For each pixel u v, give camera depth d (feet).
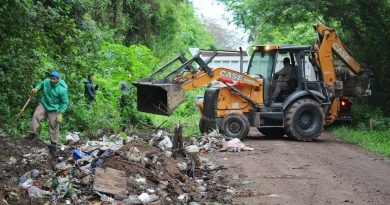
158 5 93.20
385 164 40.01
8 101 44.34
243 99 52.54
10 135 38.06
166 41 99.30
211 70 50.16
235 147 45.52
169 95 45.75
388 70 69.31
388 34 67.05
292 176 34.86
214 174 35.09
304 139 53.36
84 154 31.37
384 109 69.56
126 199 24.53
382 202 28.37
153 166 30.30
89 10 67.56
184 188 29.17
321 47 58.90
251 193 30.09
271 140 53.83
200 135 50.60
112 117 56.13
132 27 93.04
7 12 42.91
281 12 71.26
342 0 67.82
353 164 39.70
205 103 53.11
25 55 46.06
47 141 38.75
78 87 55.47
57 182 25.79
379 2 66.18
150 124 60.13
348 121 65.98
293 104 53.21
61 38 58.39
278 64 55.31
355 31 70.49
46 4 57.16
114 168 28.30
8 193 24.08
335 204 27.84
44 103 35.45
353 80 64.85
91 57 61.62
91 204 24.27
